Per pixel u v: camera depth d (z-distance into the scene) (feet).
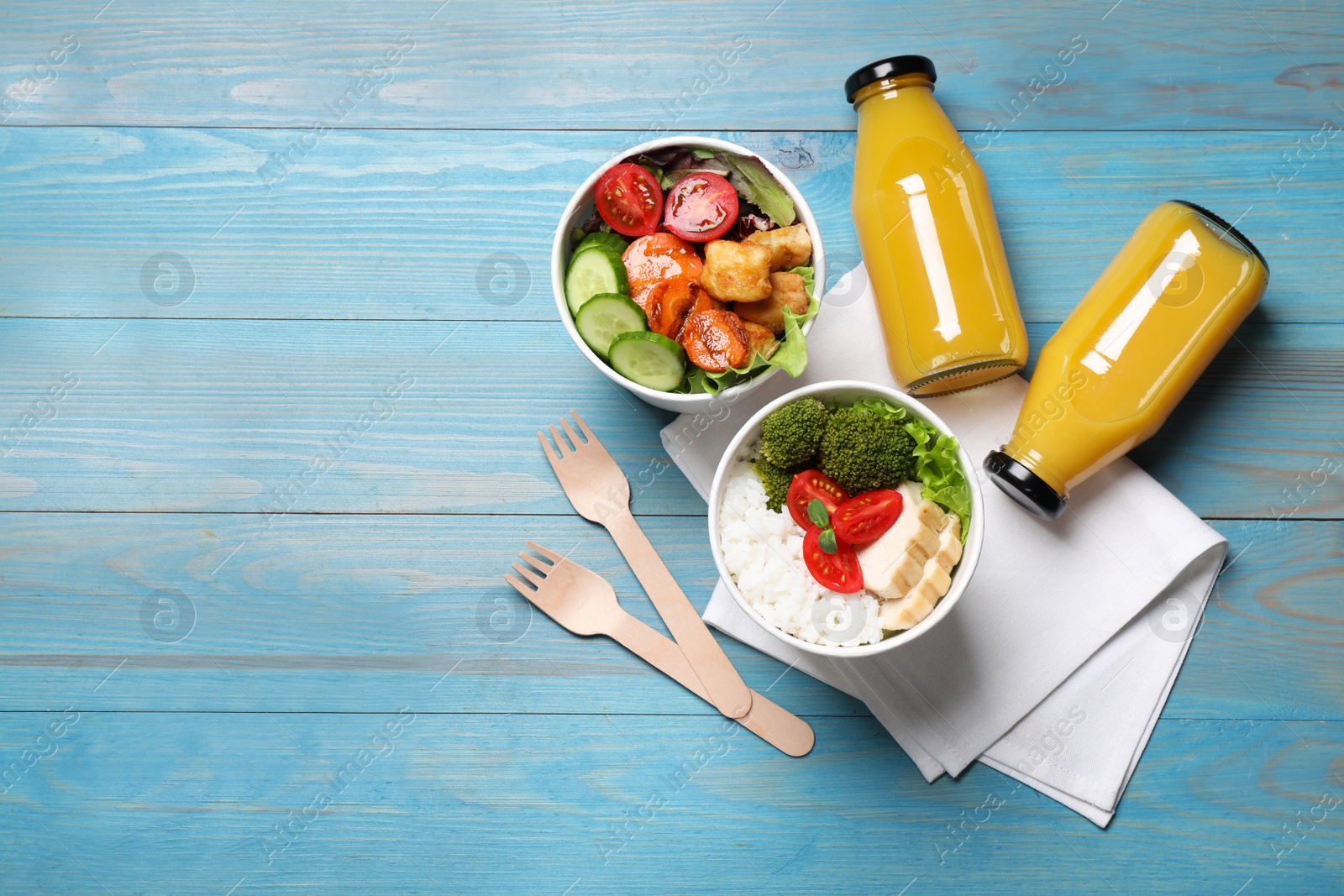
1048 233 4.10
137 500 4.16
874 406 3.36
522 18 4.18
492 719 4.05
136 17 4.25
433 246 4.17
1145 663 3.87
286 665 4.09
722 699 3.92
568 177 4.17
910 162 3.59
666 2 4.17
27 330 4.21
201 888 4.03
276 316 4.18
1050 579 3.82
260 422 4.16
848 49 4.15
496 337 4.15
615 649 4.05
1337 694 3.90
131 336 4.20
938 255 3.55
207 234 4.19
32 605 4.14
